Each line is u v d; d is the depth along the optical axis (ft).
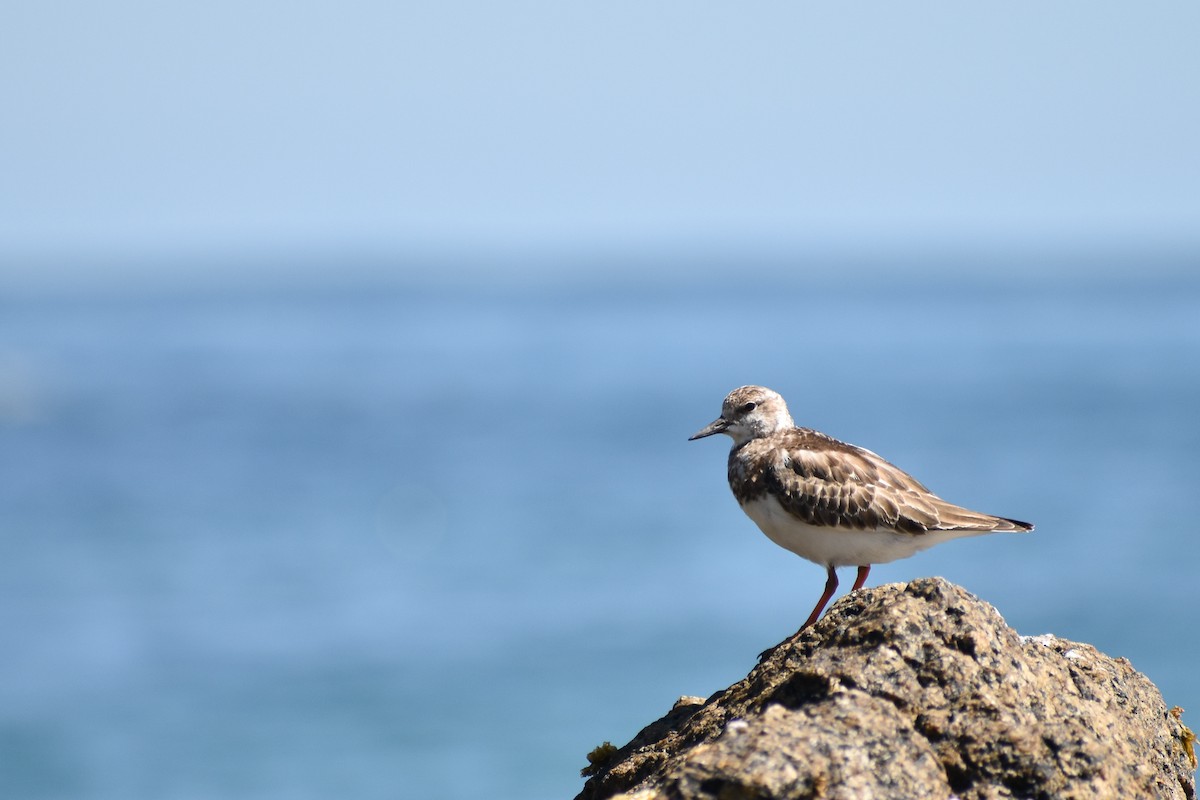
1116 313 597.52
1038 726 23.49
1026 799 22.80
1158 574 120.37
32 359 433.48
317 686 97.50
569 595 122.31
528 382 344.90
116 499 184.24
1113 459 192.85
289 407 298.56
